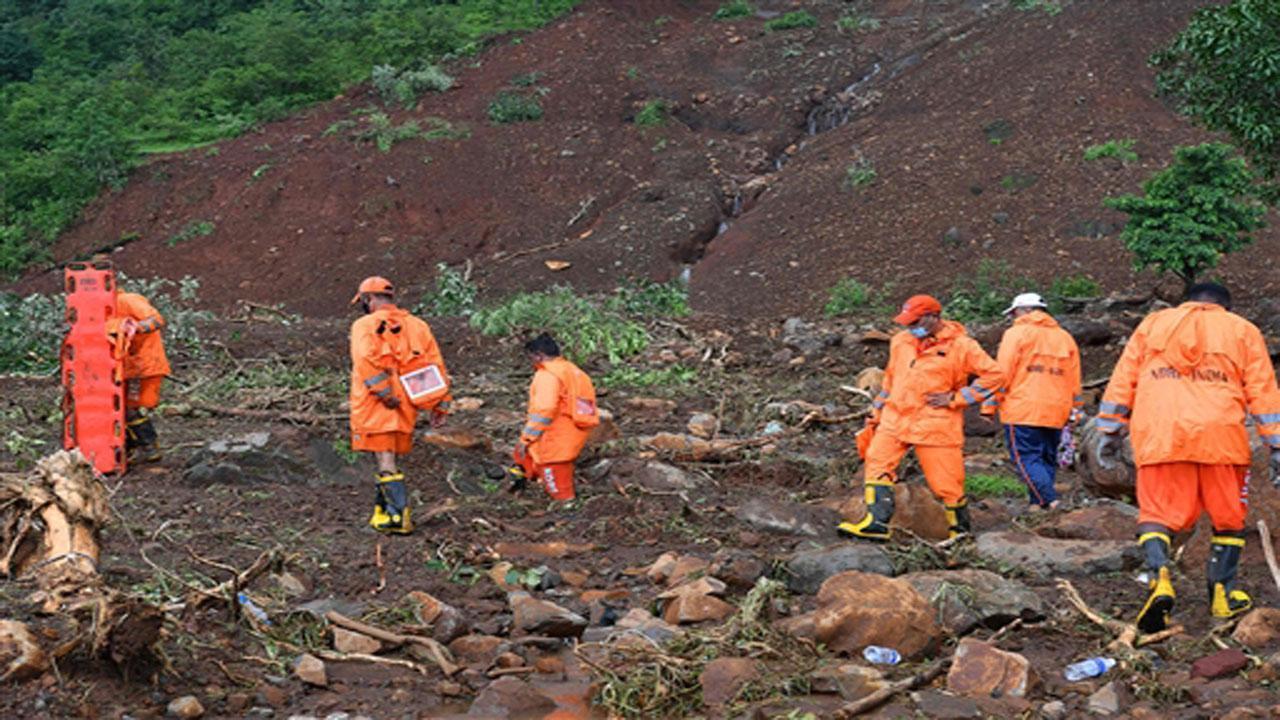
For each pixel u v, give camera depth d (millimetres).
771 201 28172
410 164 31312
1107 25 32000
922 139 28938
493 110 33688
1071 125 27953
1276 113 15000
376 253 28406
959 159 27562
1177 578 6941
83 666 5000
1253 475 7422
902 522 8016
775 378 15398
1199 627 6004
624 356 16500
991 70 31922
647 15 40625
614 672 5426
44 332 15203
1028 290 21609
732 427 12461
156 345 9617
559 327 17109
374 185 30594
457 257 28000
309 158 32031
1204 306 5934
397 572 7016
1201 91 15531
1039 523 8352
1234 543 6020
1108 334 16578
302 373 14727
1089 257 22875
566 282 25500
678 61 36469
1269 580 6809
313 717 4945
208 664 5367
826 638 5742
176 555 7012
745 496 9438
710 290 24656
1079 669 5426
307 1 44281
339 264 28125
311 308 26484
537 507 8812
